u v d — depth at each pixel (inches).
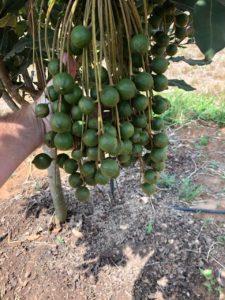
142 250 42.7
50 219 46.5
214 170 55.1
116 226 45.6
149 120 17.2
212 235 44.4
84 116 15.5
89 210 47.5
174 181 52.3
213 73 86.1
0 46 24.5
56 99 16.2
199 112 68.9
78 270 41.2
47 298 39.1
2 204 49.8
